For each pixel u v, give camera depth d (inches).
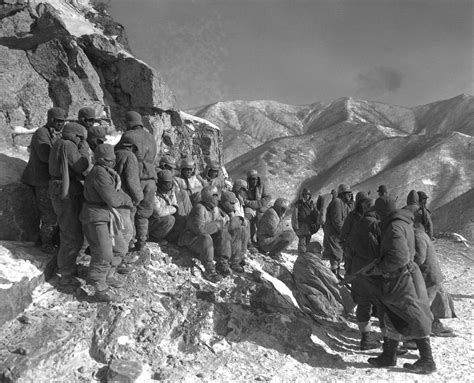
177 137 476.7
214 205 308.2
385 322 232.2
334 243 413.4
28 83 340.8
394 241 217.9
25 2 378.3
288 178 5511.8
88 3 585.0
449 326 312.8
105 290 225.0
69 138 238.7
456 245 737.0
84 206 224.5
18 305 203.9
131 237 249.1
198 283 279.4
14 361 174.7
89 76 377.7
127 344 210.4
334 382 210.8
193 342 223.9
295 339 241.8
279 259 387.9
